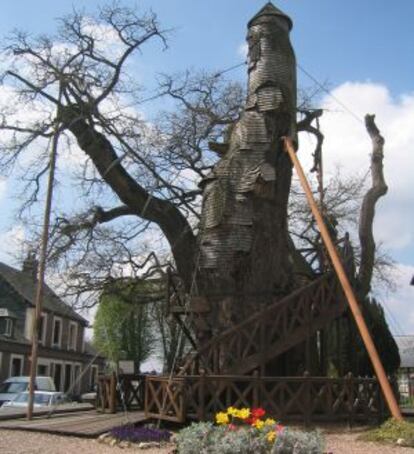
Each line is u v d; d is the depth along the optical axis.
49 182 17.08
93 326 36.38
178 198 21.95
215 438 8.06
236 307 16.95
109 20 20.12
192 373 14.70
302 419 13.60
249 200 17.69
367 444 11.76
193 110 25.38
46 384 28.59
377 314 30.55
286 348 15.23
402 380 54.22
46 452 10.53
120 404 17.36
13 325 41.03
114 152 19.30
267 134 18.33
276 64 19.02
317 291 16.02
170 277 18.33
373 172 19.09
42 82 19.08
